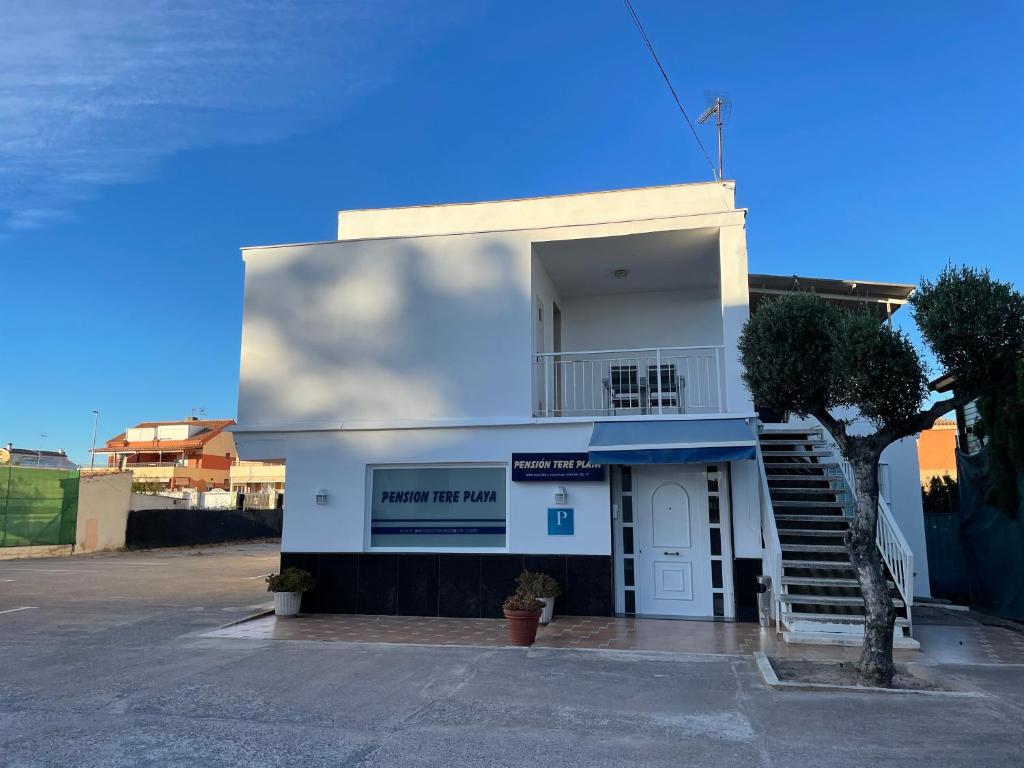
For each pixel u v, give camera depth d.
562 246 12.23
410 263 12.41
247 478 57.41
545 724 6.01
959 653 8.78
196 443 63.66
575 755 5.30
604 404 14.30
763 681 7.32
